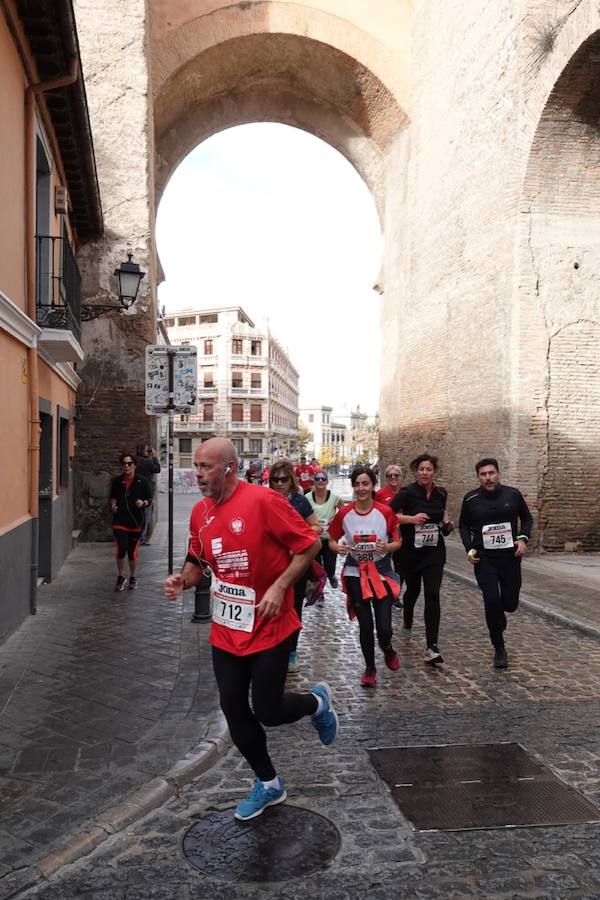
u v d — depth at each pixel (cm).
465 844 320
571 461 1328
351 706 509
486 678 577
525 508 613
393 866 302
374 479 567
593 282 1329
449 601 907
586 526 1340
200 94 2080
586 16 1091
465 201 1546
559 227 1311
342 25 1925
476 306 1482
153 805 350
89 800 346
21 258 699
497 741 443
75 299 1015
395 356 2088
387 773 395
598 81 1171
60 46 702
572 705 511
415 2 1919
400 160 2041
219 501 337
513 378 1310
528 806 356
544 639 708
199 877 292
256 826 335
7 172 636
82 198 1193
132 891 282
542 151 1259
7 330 609
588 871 299
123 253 1505
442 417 1680
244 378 7488
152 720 452
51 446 945
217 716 459
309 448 13825
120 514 893
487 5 1434
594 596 898
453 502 1599
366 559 567
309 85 2142
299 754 422
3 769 379
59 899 277
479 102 1476
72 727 439
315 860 305
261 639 331
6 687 514
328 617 818
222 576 336
